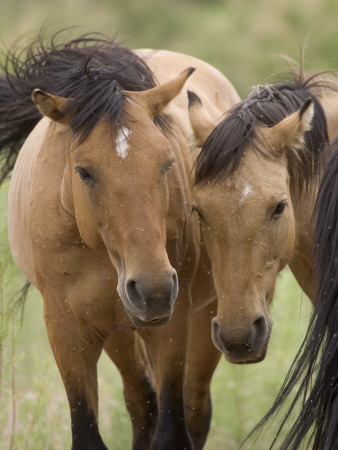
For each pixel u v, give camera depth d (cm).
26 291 1024
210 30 2542
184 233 816
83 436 816
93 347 825
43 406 980
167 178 786
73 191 740
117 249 698
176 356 829
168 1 2686
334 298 682
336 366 671
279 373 1141
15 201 882
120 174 688
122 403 1098
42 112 731
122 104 714
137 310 678
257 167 739
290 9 2556
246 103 806
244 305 718
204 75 1062
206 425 966
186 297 830
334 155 714
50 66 861
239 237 723
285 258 761
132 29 2588
